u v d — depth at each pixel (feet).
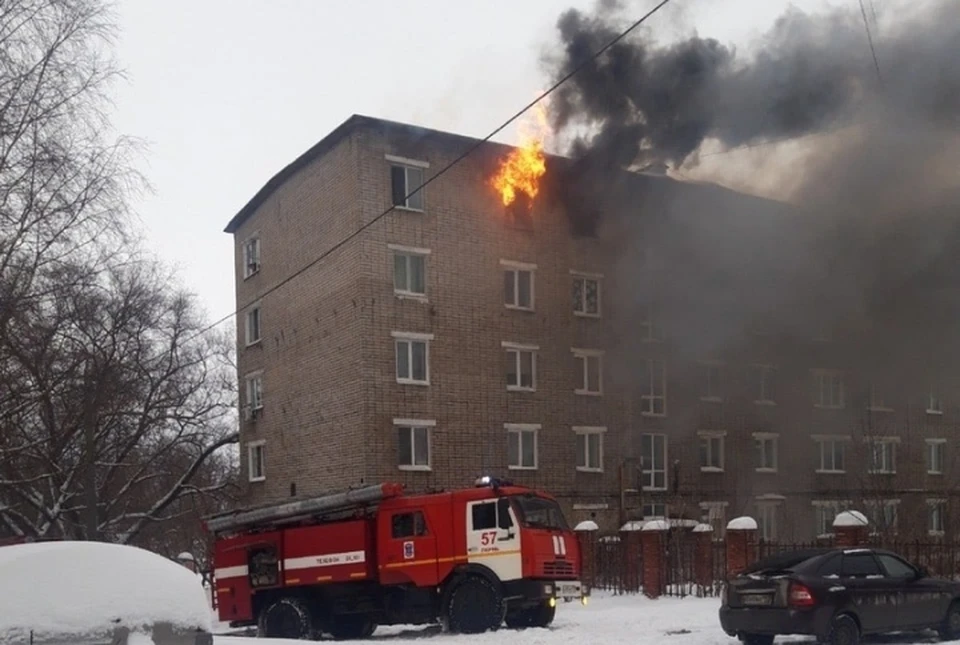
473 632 56.70
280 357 113.19
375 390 98.22
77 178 58.85
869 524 81.92
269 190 116.78
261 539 63.21
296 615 60.95
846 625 43.83
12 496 93.50
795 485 128.67
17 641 26.45
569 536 59.93
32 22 56.18
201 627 28.96
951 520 114.21
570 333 112.68
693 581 77.46
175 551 163.32
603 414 114.01
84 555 28.99
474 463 103.14
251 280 121.39
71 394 80.53
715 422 122.93
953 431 144.36
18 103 55.98
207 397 123.24
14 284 57.62
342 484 99.76
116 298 87.97
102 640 27.22
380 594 60.18
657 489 116.78
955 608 48.08
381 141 102.06
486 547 57.47
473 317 105.60
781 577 43.83
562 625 57.77
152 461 109.50
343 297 101.50
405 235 102.27
